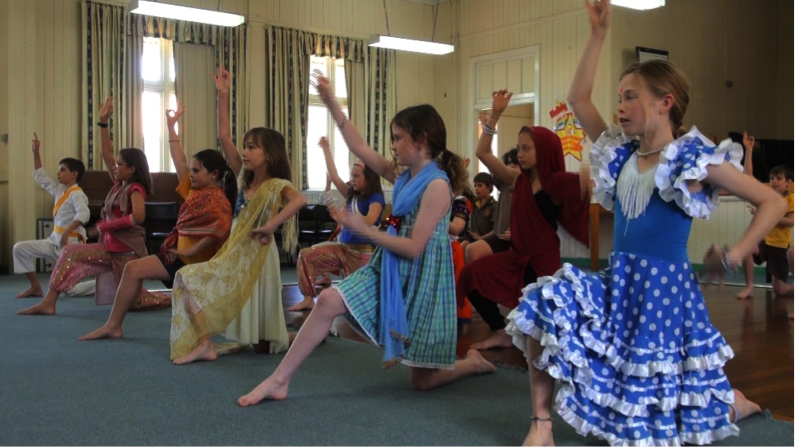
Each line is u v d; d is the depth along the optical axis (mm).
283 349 3518
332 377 2998
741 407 2299
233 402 2562
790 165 11148
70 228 5859
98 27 9125
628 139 2057
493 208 5699
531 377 1985
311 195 10914
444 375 2826
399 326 2521
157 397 2631
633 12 10180
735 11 11820
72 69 9078
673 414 1926
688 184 1869
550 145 3566
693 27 11141
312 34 10883
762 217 1777
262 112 10453
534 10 10789
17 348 3617
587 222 3547
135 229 4910
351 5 11352
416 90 12094
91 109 9094
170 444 2088
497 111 3801
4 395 2660
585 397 1904
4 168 8781
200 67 9945
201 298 3268
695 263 9391
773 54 12500
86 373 3041
